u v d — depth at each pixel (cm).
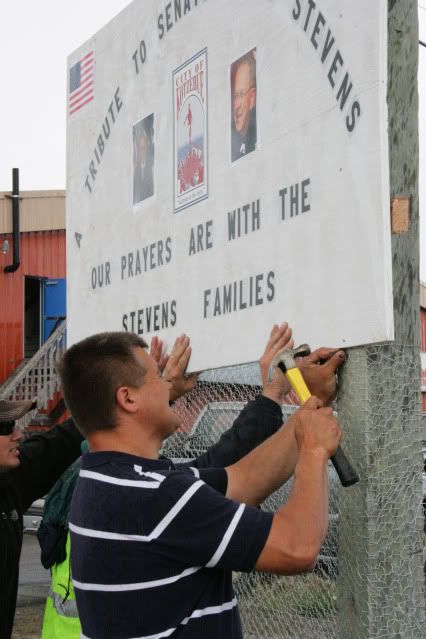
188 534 178
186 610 180
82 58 438
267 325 274
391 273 221
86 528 187
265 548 176
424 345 2020
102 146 411
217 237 308
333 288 242
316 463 188
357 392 233
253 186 286
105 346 201
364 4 232
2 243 2069
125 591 180
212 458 256
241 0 298
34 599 767
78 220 434
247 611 306
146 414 201
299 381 213
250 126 289
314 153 253
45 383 1952
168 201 347
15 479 303
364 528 229
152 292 357
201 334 316
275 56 276
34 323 2233
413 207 232
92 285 416
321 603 280
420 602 232
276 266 271
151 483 183
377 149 225
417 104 237
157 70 361
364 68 231
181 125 338
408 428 232
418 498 232
